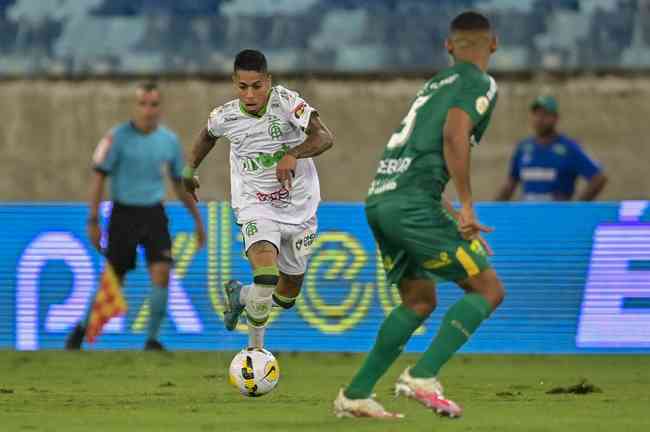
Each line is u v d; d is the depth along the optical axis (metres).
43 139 59.41
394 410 23.56
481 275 20.33
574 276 39.50
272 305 27.00
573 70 58.16
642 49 58.91
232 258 40.38
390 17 59.94
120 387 29.64
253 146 25.14
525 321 39.62
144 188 39.59
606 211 39.50
